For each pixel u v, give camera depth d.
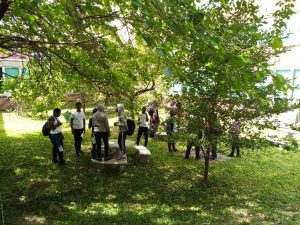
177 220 6.85
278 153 13.30
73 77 7.56
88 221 6.70
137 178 9.56
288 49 8.52
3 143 13.23
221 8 5.11
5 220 6.54
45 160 10.84
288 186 9.30
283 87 2.53
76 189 8.45
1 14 4.47
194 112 8.30
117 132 16.08
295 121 16.94
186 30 2.92
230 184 9.33
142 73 7.41
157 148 13.47
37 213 7.01
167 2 2.84
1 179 8.91
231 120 8.17
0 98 21.59
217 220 6.94
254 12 5.39
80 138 11.41
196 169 10.65
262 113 7.75
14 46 6.36
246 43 5.00
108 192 8.40
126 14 3.93
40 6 4.53
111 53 6.68
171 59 3.13
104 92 7.02
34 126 17.80
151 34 3.30
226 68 3.10
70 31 6.14
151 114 12.79
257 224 6.73
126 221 6.75
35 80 8.50
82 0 4.50
